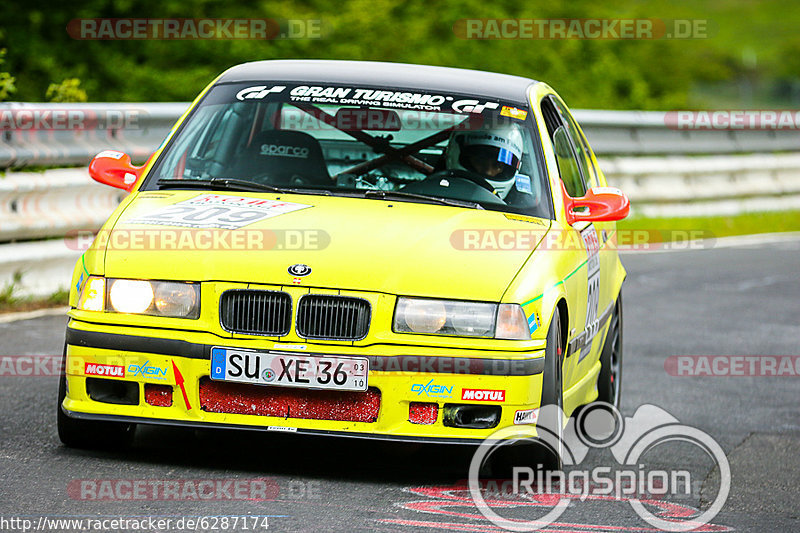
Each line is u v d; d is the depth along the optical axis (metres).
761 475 20.86
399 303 17.88
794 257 53.66
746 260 52.09
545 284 18.81
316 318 17.78
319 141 22.27
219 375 17.62
